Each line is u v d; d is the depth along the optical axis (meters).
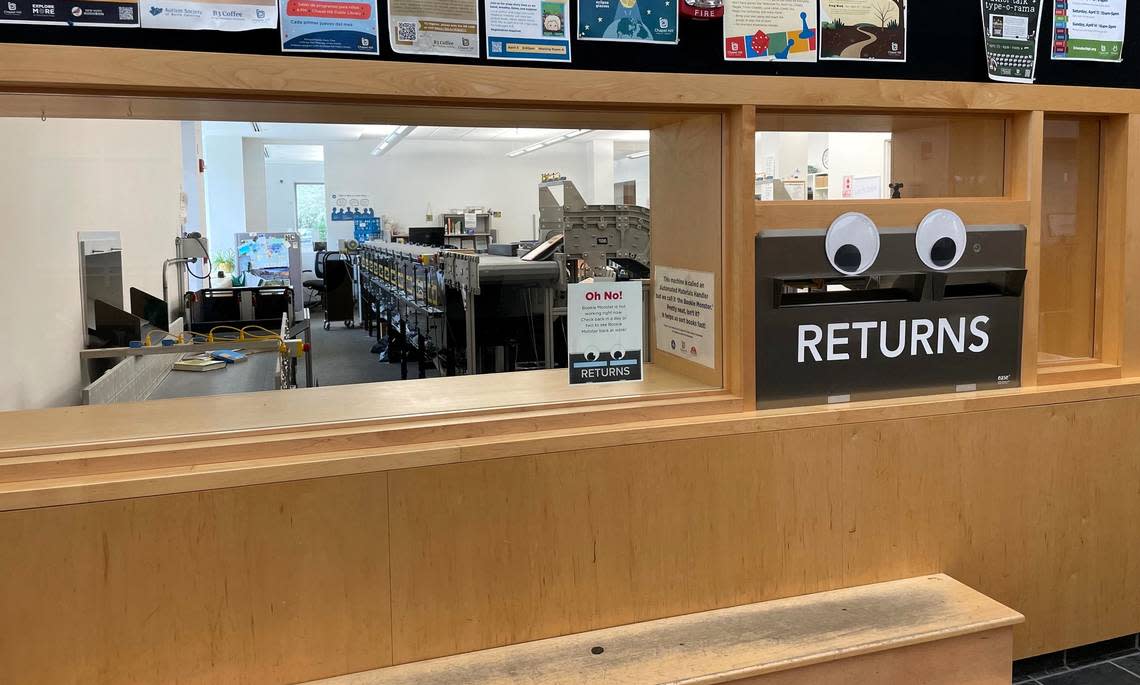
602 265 2.88
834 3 2.28
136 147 3.07
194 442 1.84
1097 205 2.69
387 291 6.27
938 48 2.40
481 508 1.97
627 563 2.12
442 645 1.98
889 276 2.37
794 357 2.30
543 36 2.03
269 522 1.81
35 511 1.65
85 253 2.72
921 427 2.37
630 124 2.48
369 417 2.02
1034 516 2.53
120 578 1.72
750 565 2.23
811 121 2.44
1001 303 2.50
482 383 2.42
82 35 1.70
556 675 1.89
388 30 1.90
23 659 1.68
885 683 2.06
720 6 2.16
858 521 2.33
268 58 1.78
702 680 1.87
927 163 2.55
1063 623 2.60
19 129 2.24
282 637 1.84
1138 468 2.64
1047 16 2.51
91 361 2.66
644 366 2.48
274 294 4.11
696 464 2.15
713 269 2.33
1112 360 2.69
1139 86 2.64
